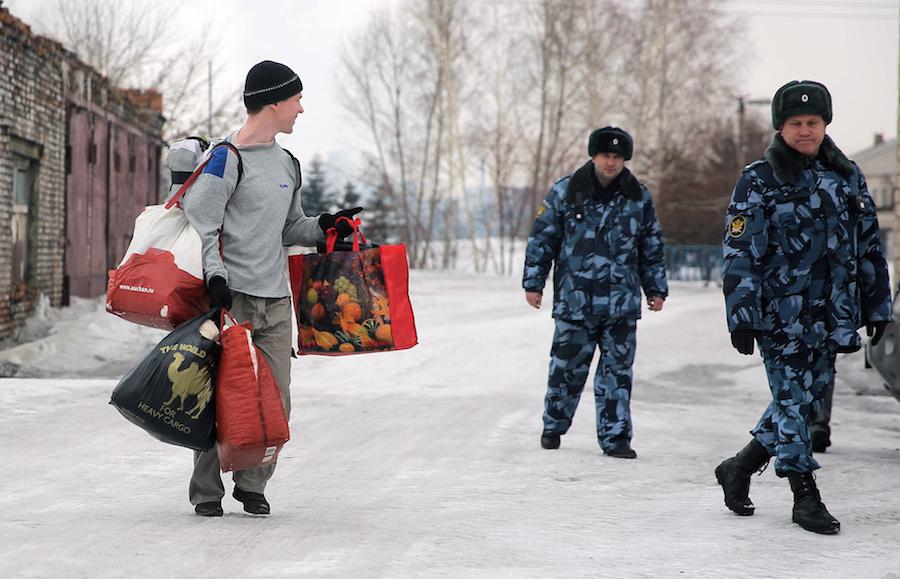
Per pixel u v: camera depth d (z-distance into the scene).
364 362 15.68
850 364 14.97
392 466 7.95
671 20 52.28
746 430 10.38
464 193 59.47
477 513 6.43
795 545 5.72
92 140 23.09
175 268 5.54
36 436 8.66
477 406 11.45
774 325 6.15
